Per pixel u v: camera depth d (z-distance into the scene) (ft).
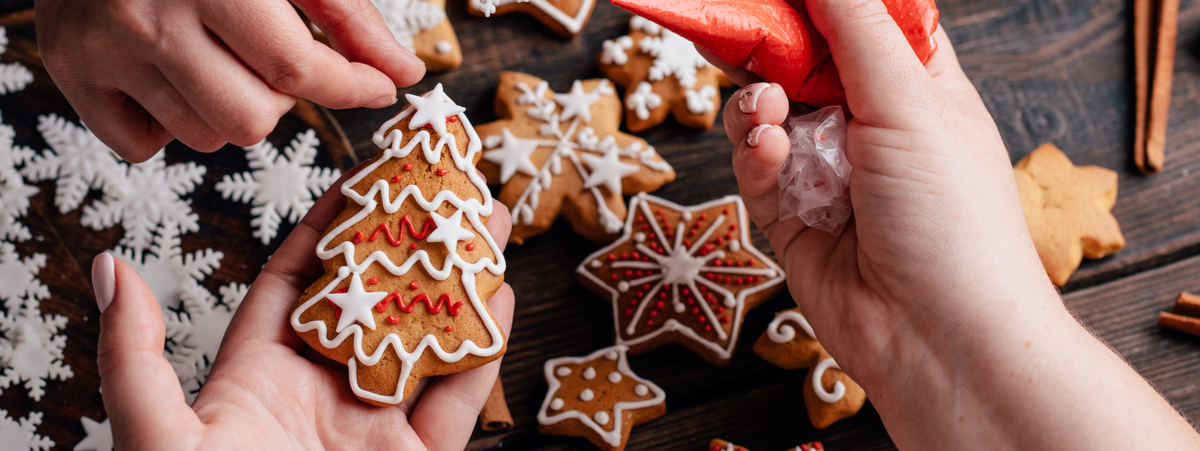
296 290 1.54
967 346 1.44
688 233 1.73
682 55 1.77
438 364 1.47
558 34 1.82
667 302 1.71
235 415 1.39
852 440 1.71
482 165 1.74
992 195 1.46
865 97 1.44
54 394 1.72
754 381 1.74
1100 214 1.73
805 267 1.59
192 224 1.75
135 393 1.31
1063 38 1.85
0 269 1.74
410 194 1.48
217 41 1.35
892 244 1.45
